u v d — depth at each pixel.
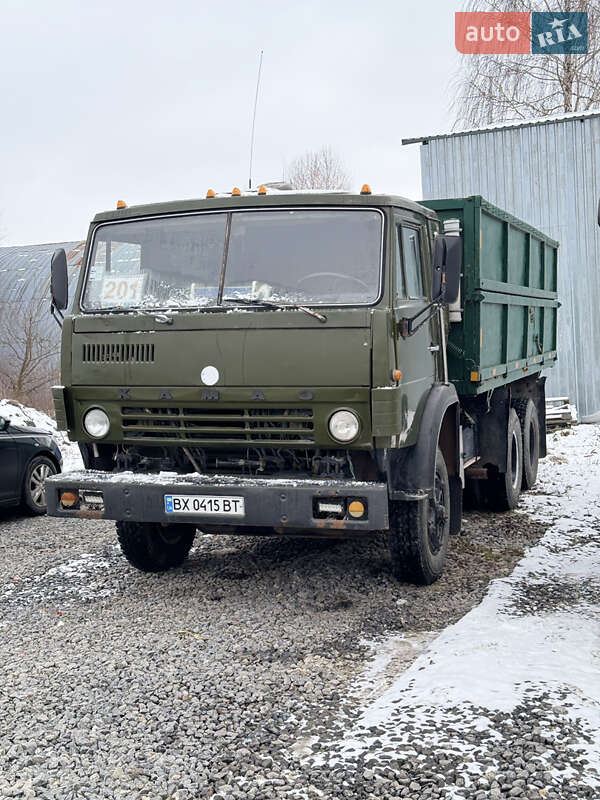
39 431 10.22
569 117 16.50
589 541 7.76
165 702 4.52
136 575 7.06
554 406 16.45
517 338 9.52
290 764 3.79
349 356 5.55
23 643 5.51
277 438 5.84
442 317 7.02
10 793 3.62
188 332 5.84
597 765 3.59
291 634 5.53
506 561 7.19
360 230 5.80
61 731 4.20
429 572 6.43
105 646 5.39
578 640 5.00
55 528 9.14
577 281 16.72
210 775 3.73
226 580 6.81
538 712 4.03
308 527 5.64
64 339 6.23
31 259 33.78
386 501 5.55
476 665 4.64
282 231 5.92
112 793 3.61
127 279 6.20
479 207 7.50
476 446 8.91
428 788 3.49
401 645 5.30
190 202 6.11
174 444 6.06
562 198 16.72
